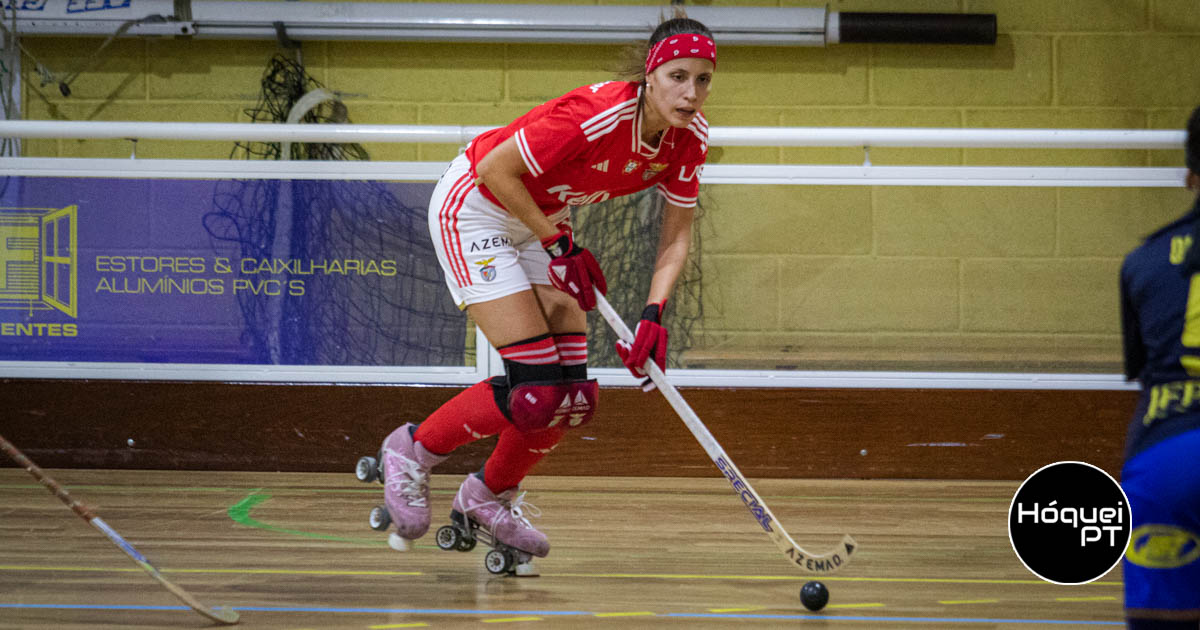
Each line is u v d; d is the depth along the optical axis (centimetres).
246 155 1373
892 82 1404
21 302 1114
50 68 1414
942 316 1084
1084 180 1069
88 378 1116
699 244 1087
